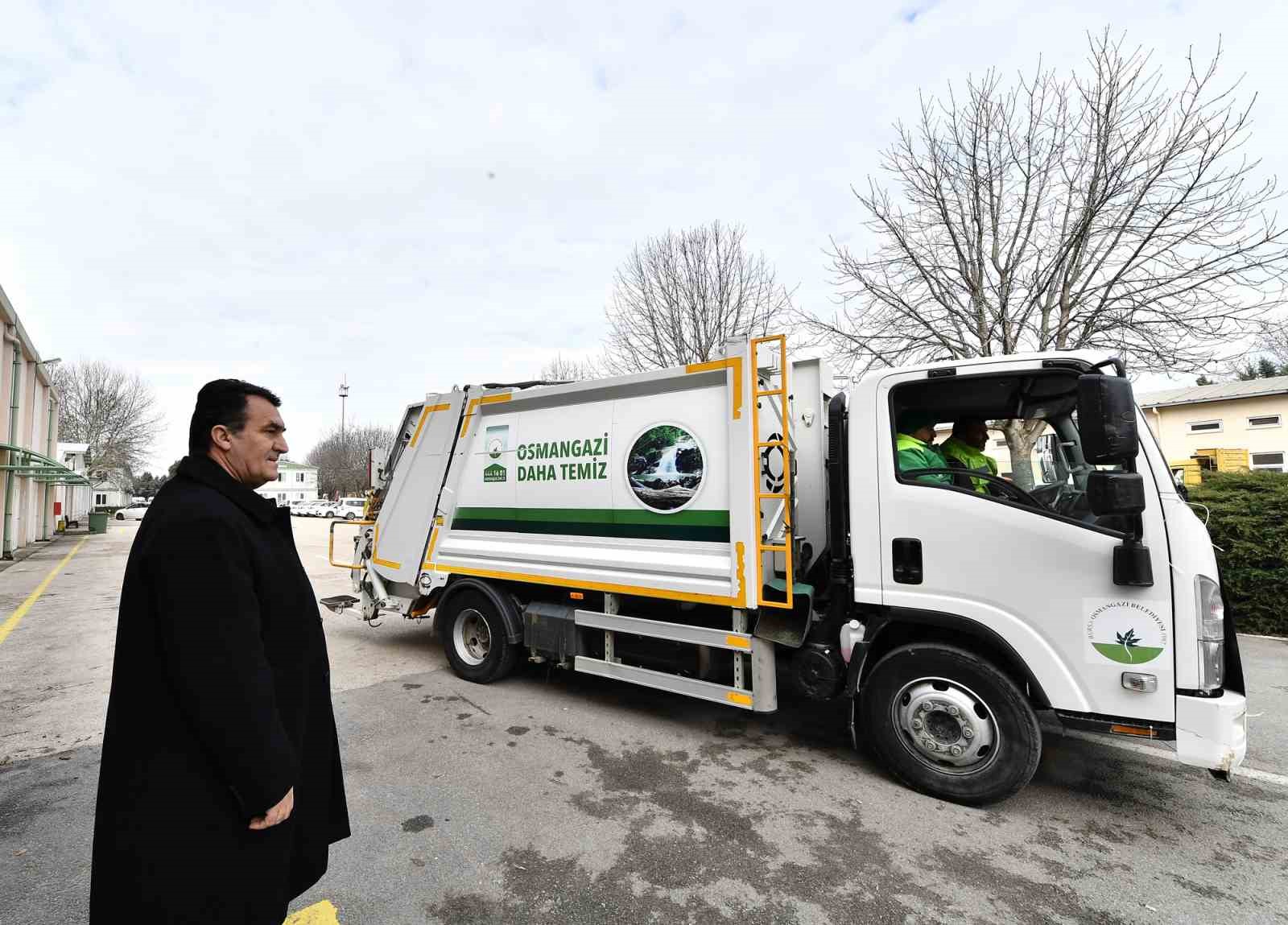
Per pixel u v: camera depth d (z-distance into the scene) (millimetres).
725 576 3824
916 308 9984
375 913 2398
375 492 6391
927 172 9516
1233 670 2916
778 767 3701
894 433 3453
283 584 1676
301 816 1749
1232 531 6980
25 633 7488
